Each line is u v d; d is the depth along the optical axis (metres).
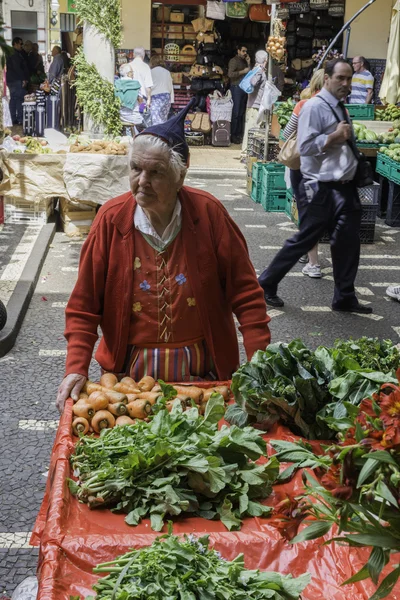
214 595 1.73
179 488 2.24
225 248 3.09
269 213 11.11
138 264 3.03
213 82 19.30
